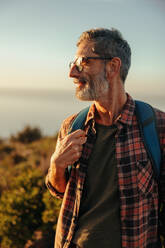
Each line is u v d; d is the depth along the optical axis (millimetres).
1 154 13969
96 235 1549
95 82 1544
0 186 5723
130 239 1484
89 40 1563
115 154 1540
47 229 3570
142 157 1500
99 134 1606
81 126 1665
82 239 1588
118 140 1528
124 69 1601
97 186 1582
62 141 1602
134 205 1480
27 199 3852
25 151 13156
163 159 1512
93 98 1558
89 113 1662
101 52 1536
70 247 1657
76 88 1617
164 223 1642
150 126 1520
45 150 10133
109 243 1520
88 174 1606
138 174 1486
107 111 1586
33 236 4020
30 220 3848
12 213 3832
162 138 1510
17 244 3871
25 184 4121
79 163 1618
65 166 1560
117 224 1522
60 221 1690
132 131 1532
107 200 1549
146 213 1529
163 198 1585
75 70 1579
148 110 1579
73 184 1669
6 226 3834
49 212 3406
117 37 1580
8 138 21094
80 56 1570
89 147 1610
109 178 1549
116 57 1545
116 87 1584
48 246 2334
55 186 1738
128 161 1504
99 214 1575
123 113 1545
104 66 1548
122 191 1493
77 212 1614
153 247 1629
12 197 3900
